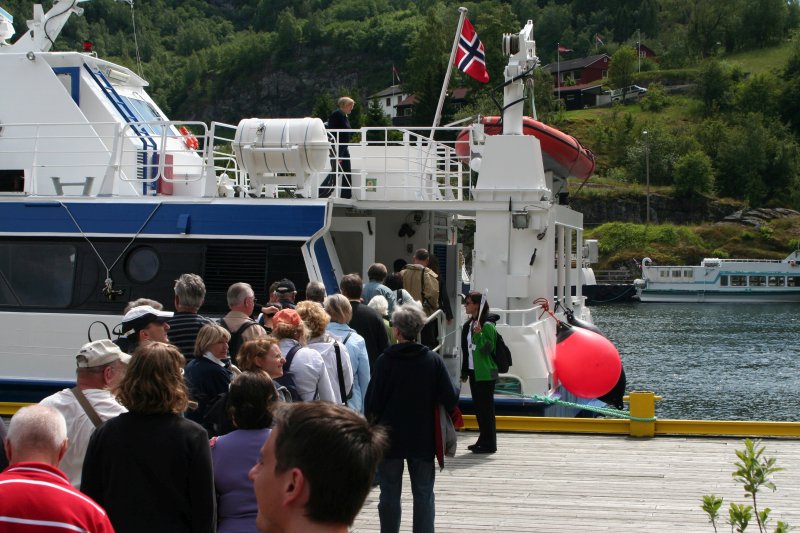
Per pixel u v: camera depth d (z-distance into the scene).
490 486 10.42
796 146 142.62
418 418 7.88
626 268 109.50
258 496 3.33
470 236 49.12
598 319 66.94
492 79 128.88
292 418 3.21
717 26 199.75
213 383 7.08
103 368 6.02
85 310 13.42
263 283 13.06
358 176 16.38
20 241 13.63
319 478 3.11
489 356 11.82
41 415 4.55
